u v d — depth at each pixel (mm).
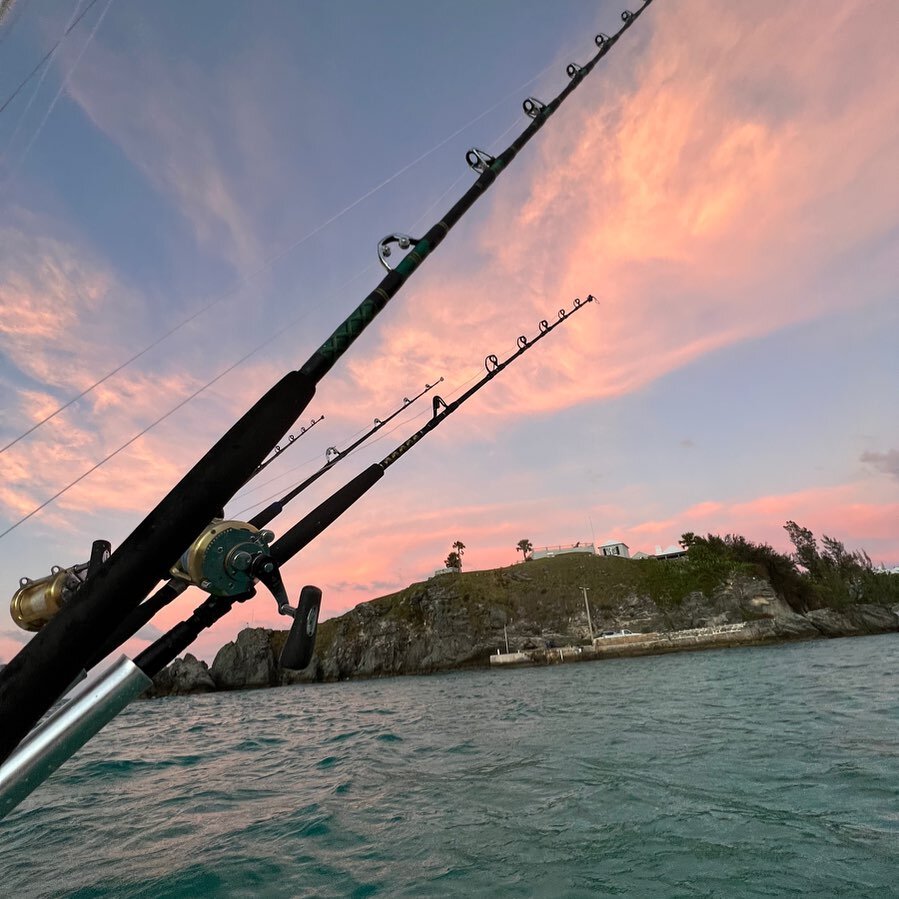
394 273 1859
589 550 110188
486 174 2281
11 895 4590
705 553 91875
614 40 3385
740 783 6223
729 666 35344
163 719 29797
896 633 72000
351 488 2564
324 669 92938
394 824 5832
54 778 10188
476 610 90125
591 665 64000
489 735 11836
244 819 6543
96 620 1202
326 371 1676
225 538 1694
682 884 3902
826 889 3684
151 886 4559
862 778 6047
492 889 4070
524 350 4273
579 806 5844
